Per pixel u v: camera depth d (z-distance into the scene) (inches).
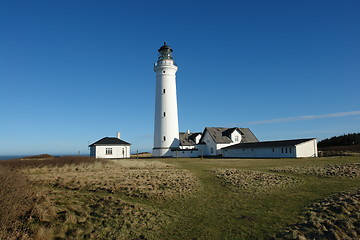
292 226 390.0
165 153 2192.4
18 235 317.4
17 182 428.8
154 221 416.2
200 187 674.2
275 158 1742.1
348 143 2699.3
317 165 1055.0
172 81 2261.3
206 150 2503.7
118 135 2279.8
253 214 453.7
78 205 444.8
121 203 479.8
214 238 361.1
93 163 1180.5
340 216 412.2
